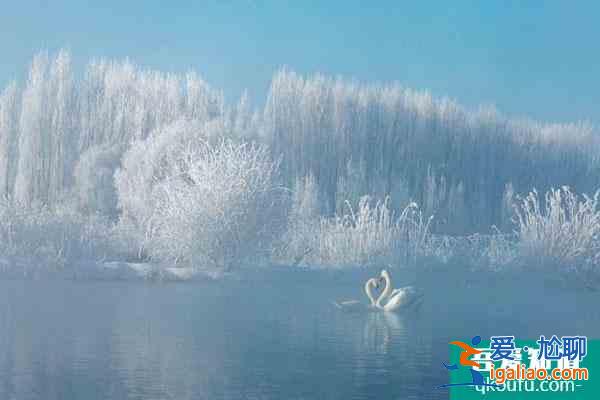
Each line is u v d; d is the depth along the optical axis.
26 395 10.50
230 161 30.88
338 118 66.81
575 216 31.53
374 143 68.88
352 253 31.72
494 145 76.25
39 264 28.06
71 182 56.22
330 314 19.83
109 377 11.69
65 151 56.22
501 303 23.83
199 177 30.92
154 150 39.44
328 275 29.36
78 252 30.06
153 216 31.66
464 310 21.64
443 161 71.69
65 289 24.44
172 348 14.24
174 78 59.25
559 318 19.91
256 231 30.11
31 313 18.61
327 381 11.73
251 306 21.12
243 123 60.84
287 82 65.94
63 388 10.93
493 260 31.67
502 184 74.62
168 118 57.09
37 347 14.07
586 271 29.61
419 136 71.12
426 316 19.98
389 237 31.95
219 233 29.80
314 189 55.00
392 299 20.58
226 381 11.56
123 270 28.62
